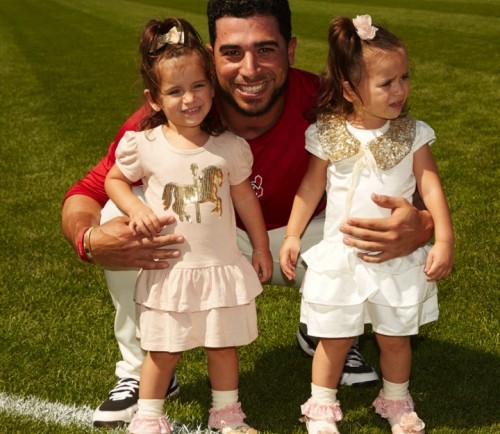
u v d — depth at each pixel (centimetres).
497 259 487
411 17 1944
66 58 1548
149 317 309
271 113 341
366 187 312
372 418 333
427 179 316
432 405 339
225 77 326
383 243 301
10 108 1048
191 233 304
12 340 402
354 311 307
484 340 391
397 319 305
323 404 312
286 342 400
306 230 362
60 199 645
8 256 521
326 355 312
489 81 1073
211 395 352
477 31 1605
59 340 402
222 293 303
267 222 370
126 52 1605
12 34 2070
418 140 315
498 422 325
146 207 308
